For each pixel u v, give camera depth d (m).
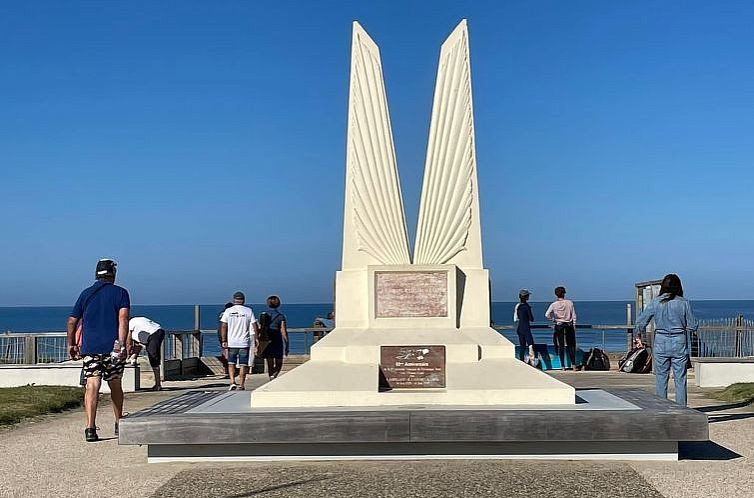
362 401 8.79
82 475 7.86
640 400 9.13
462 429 7.96
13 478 7.80
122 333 9.69
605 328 20.77
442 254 10.78
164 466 8.14
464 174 10.88
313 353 9.70
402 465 7.95
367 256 10.89
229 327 14.50
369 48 11.20
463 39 11.09
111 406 13.48
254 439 7.98
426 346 9.42
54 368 16.34
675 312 10.41
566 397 8.76
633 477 7.41
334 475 7.55
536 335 46.72
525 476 7.45
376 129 11.06
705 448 8.89
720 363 16.20
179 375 19.41
